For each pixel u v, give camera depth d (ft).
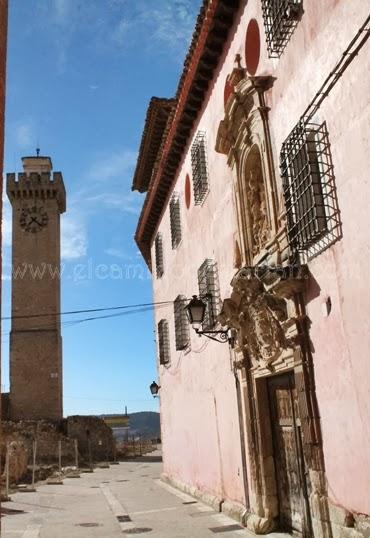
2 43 22.53
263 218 35.37
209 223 48.62
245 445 38.65
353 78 22.75
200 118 51.01
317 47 26.45
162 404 78.33
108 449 180.24
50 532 41.37
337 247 24.66
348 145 23.31
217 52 43.80
